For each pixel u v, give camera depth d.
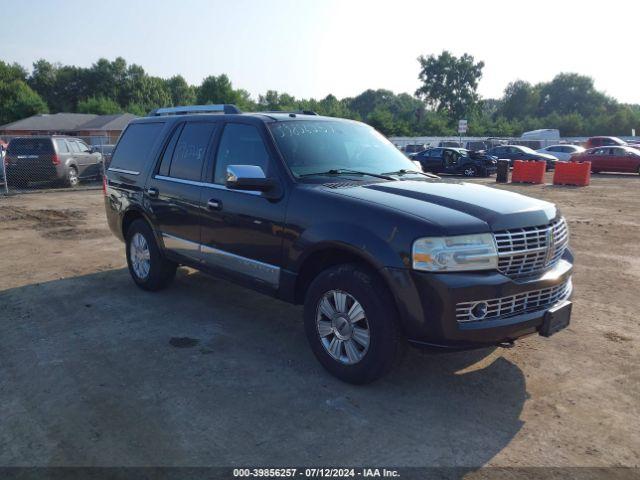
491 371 4.08
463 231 3.30
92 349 4.40
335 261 3.95
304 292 4.19
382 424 3.32
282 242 4.06
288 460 2.96
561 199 15.81
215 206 4.63
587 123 72.25
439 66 86.75
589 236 9.70
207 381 3.85
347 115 69.94
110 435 3.17
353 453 3.03
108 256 7.75
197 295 5.84
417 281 3.27
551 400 3.66
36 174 16.89
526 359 4.31
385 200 3.65
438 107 88.75
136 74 95.75
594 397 3.71
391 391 3.73
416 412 3.47
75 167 17.80
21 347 4.44
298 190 4.00
